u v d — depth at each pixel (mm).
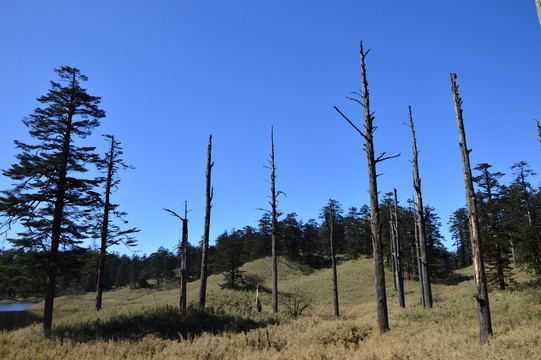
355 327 13695
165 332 15492
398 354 8570
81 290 87938
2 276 16656
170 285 76375
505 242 32312
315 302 41375
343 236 91875
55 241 17797
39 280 18016
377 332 12648
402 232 55688
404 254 55188
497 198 34219
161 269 103625
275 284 24109
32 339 14625
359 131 13148
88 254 18969
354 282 51969
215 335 15164
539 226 33812
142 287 93562
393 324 15109
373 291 45844
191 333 15492
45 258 17328
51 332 15750
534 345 8273
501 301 19141
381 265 12703
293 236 82562
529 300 17078
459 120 11953
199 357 10625
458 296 32125
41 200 17719
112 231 25031
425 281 22203
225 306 32312
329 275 58531
